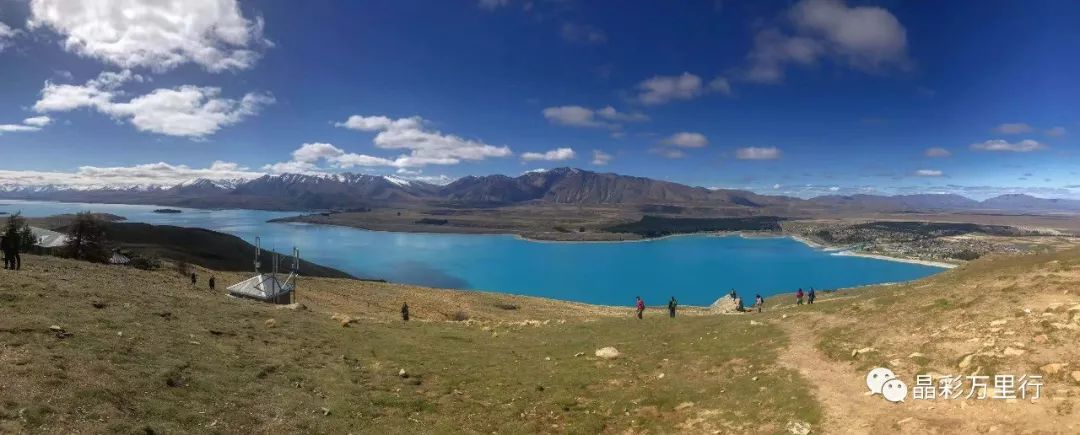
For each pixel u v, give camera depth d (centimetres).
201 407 1933
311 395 2353
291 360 2864
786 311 4153
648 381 2739
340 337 3678
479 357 3334
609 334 4047
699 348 3253
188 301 4059
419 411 2353
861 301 3650
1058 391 1698
